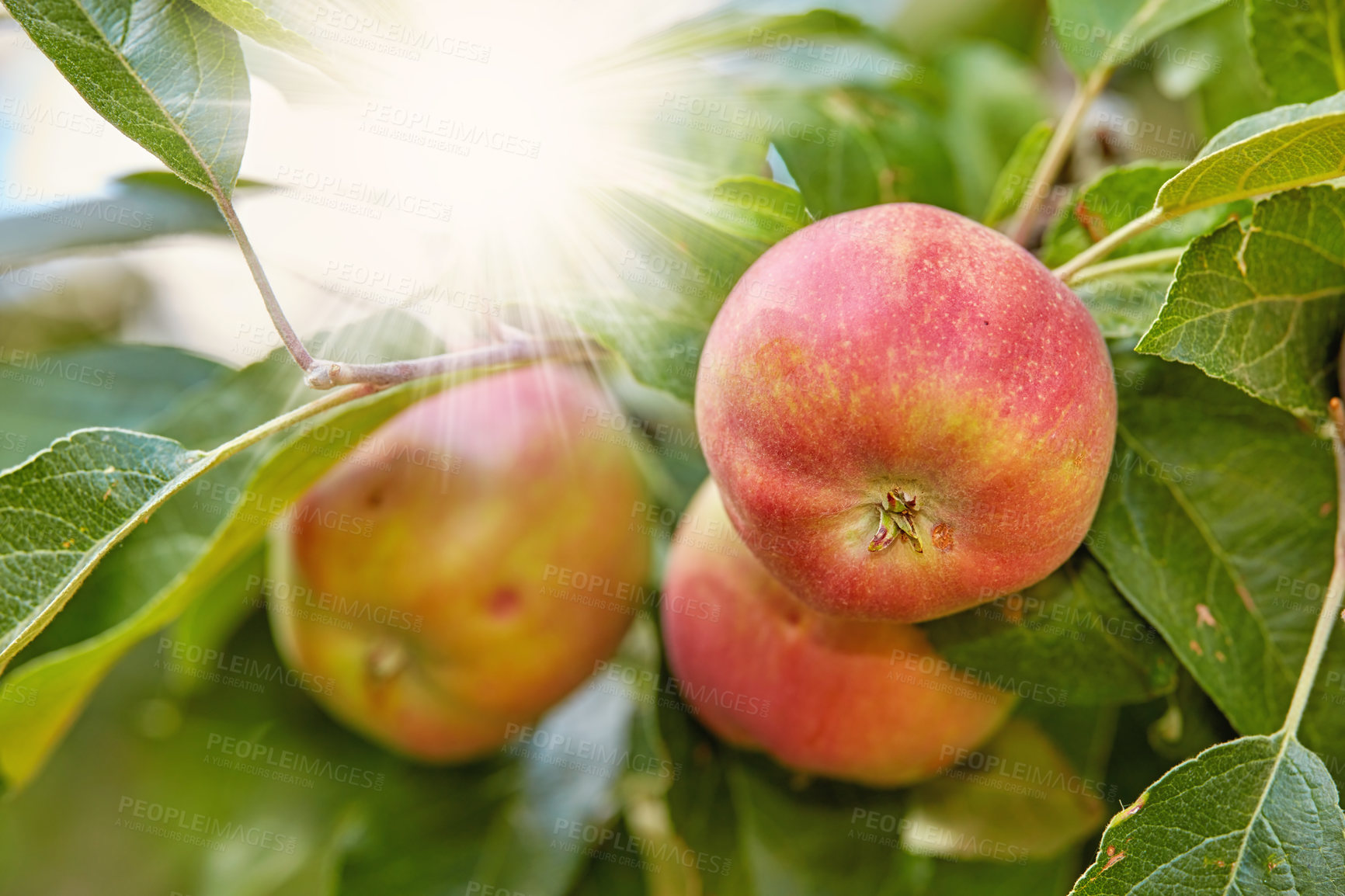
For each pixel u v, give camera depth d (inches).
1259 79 16.5
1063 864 18.2
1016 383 13.8
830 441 13.9
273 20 14.6
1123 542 15.5
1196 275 14.4
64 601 14.6
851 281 14.0
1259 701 15.2
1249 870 14.1
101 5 14.9
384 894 18.9
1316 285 14.7
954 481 13.9
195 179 14.7
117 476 14.8
